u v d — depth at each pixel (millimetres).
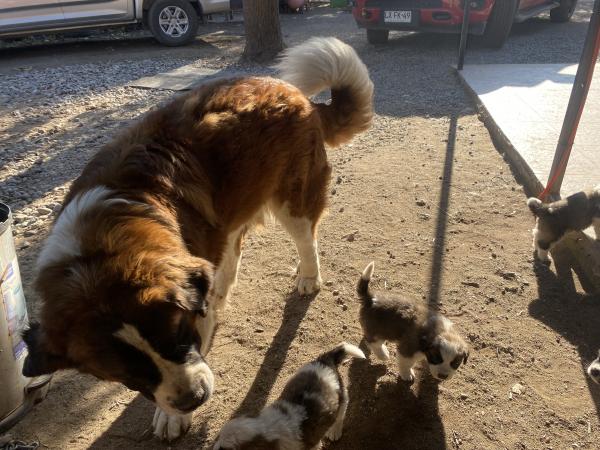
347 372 2020
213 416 1826
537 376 1932
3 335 1645
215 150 1768
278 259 2691
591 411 1791
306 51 2373
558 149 2777
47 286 1293
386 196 3186
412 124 4285
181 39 7809
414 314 1898
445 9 6246
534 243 2561
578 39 7211
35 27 7027
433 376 1826
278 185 2084
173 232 1478
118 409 1852
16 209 3141
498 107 4191
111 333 1222
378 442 1735
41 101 5242
